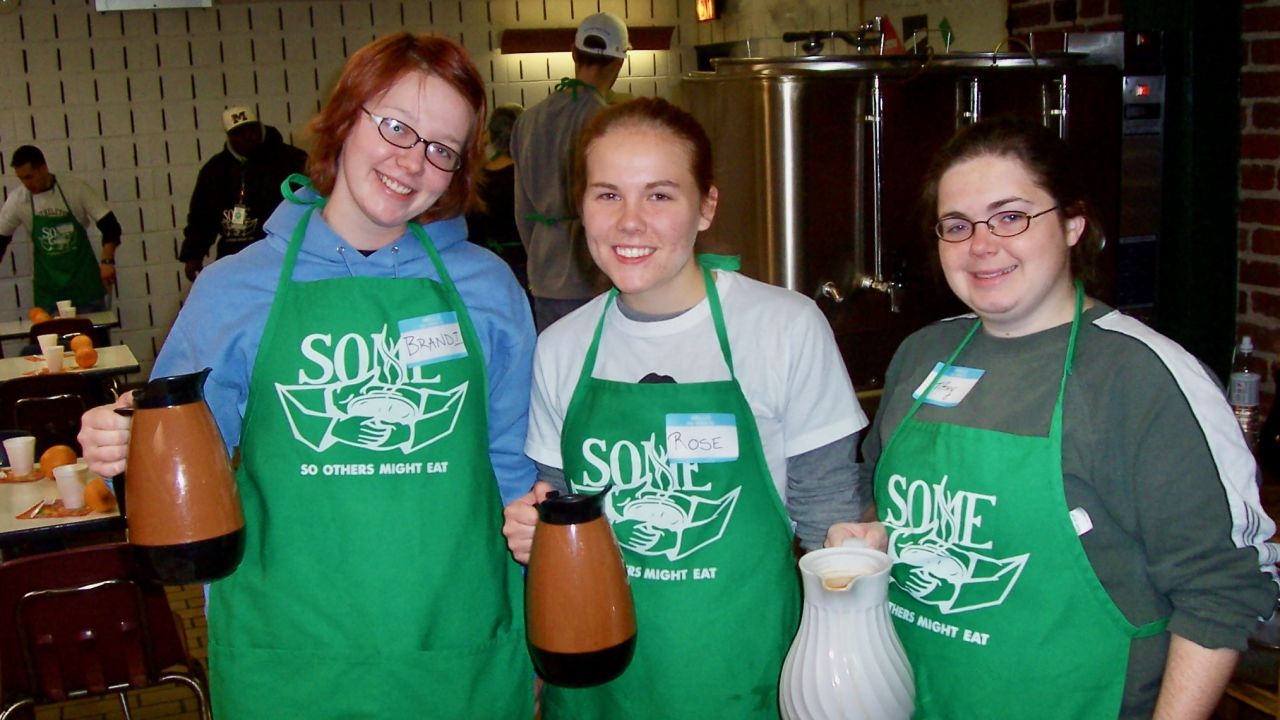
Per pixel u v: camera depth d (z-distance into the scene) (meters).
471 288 1.57
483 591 1.55
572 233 4.17
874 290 3.33
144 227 7.40
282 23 7.41
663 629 1.51
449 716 1.52
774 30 6.70
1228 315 3.29
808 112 3.17
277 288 1.46
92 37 7.14
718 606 1.50
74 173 7.26
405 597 1.47
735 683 1.51
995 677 1.36
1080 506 1.32
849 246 3.30
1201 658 1.27
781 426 1.55
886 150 3.23
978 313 1.42
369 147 1.41
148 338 7.53
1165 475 1.27
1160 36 3.28
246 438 1.46
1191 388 1.28
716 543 1.51
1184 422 1.27
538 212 4.27
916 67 3.26
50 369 4.73
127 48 7.21
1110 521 1.33
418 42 1.43
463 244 1.62
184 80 7.32
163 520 1.22
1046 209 1.35
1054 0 3.77
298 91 7.50
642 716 1.54
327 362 1.45
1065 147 1.39
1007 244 1.36
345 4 7.49
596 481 1.54
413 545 1.48
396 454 1.47
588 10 7.86
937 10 4.88
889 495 1.47
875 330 3.40
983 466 1.36
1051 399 1.35
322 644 1.47
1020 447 1.34
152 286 7.48
